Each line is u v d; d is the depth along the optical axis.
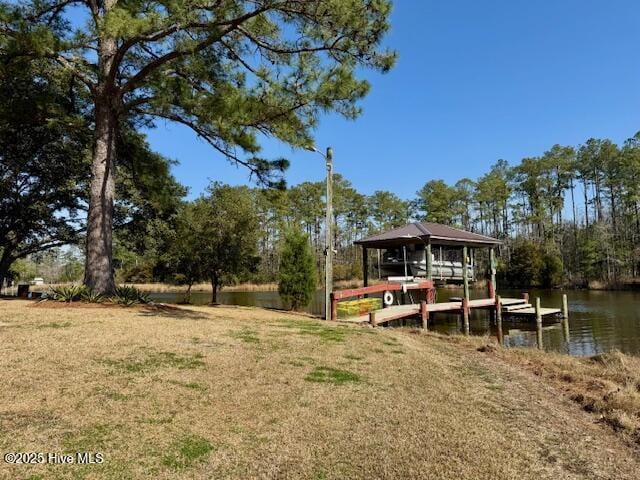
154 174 13.34
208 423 3.79
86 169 16.67
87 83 10.37
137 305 10.36
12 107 10.33
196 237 17.33
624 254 42.72
